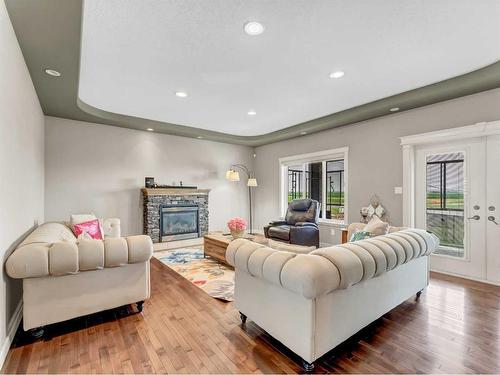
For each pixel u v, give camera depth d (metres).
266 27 2.25
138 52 2.65
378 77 3.24
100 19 2.12
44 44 2.28
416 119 3.98
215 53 2.68
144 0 1.91
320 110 4.52
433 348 1.93
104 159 5.02
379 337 2.08
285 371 1.68
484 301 2.75
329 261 1.67
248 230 7.20
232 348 1.93
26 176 2.70
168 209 5.51
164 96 3.88
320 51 2.64
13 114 2.11
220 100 4.05
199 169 6.31
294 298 1.71
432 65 2.95
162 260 4.39
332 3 1.96
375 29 2.29
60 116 4.47
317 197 6.09
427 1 1.95
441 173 3.80
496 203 3.30
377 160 4.47
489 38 2.44
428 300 2.78
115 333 2.13
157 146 5.68
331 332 1.73
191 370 1.69
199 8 2.01
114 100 4.06
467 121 3.46
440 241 3.80
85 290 2.18
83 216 3.84
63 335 2.09
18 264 1.84
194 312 2.51
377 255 1.96
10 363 1.75
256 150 7.29
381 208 4.39
